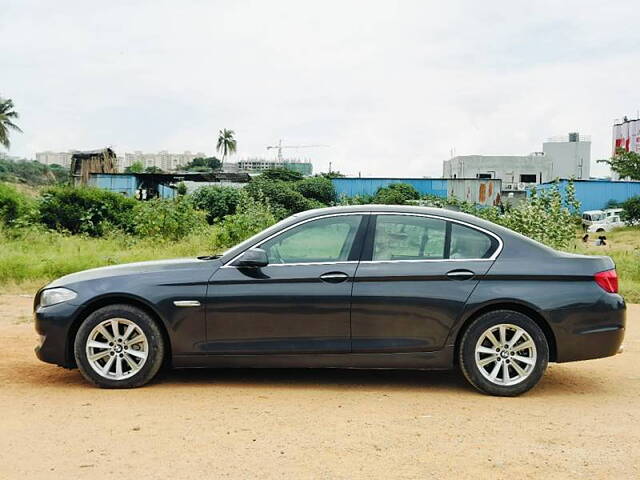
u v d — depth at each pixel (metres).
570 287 5.69
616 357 7.55
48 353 5.75
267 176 61.09
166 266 5.89
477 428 4.71
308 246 5.86
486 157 84.50
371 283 5.70
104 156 64.38
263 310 5.68
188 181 58.72
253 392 5.63
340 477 3.78
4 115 85.31
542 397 5.68
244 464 3.95
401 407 5.23
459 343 5.74
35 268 13.63
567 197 16.61
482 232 5.90
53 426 4.64
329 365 5.72
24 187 63.38
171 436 4.43
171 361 5.77
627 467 4.00
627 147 95.75
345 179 55.47
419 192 54.16
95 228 25.17
